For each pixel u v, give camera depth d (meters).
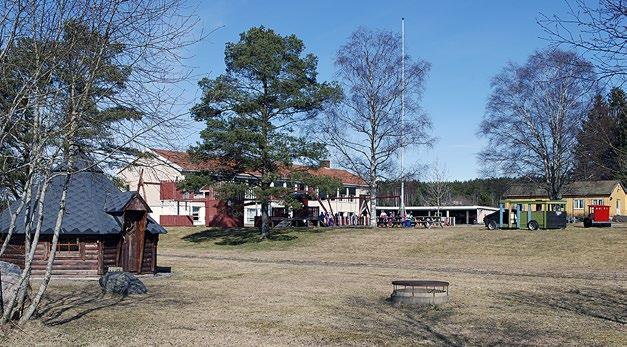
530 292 20.34
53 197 23.75
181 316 15.02
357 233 47.66
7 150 13.16
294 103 44.78
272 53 44.38
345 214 72.50
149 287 21.30
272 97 45.25
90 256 23.70
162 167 15.73
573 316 15.59
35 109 12.14
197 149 43.50
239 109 44.12
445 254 37.28
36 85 11.86
